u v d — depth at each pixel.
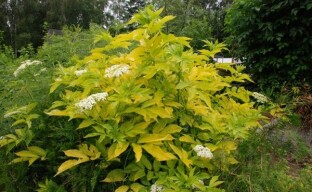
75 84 2.26
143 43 2.23
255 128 2.46
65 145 2.24
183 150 2.07
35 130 2.38
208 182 2.23
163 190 1.92
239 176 2.12
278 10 5.02
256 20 5.25
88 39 3.60
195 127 2.42
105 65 2.48
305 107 3.85
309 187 2.25
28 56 4.36
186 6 6.51
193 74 2.40
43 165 2.38
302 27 4.92
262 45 5.31
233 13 5.65
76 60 2.58
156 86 2.27
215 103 2.92
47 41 4.23
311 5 4.75
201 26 6.66
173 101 2.30
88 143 2.26
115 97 2.06
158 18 2.35
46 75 2.78
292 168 2.86
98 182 2.20
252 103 2.81
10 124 2.51
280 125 2.51
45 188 2.16
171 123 2.35
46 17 35.34
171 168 2.10
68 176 2.19
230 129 2.35
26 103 2.46
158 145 2.10
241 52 5.59
